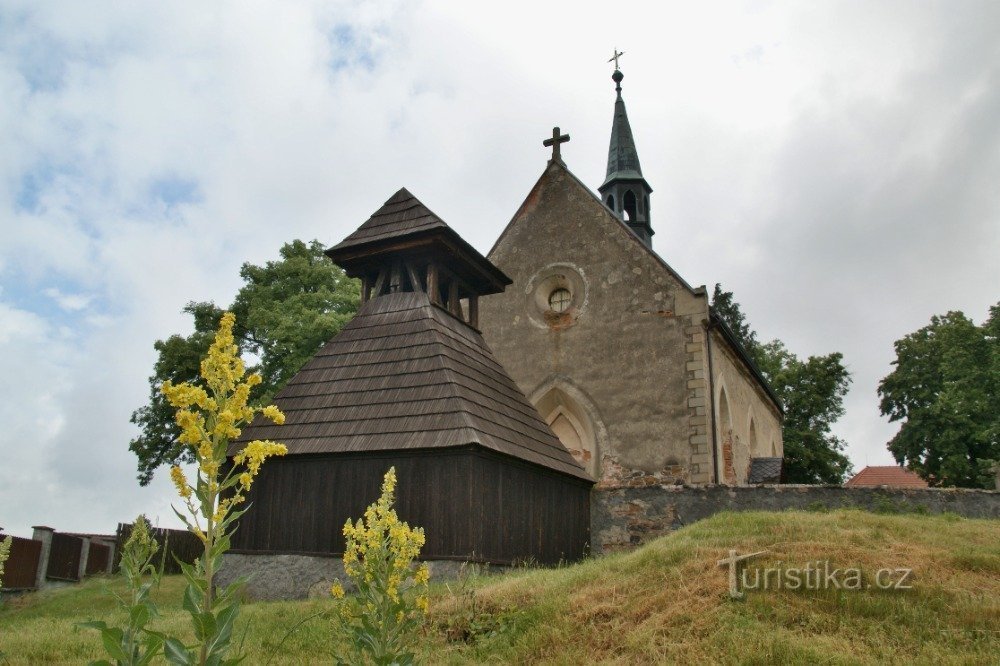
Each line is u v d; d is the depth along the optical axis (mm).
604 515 18844
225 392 4820
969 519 13758
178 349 29812
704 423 21109
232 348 4902
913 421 37750
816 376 39906
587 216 24406
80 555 23312
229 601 5340
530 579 10750
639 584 9578
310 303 30281
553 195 25188
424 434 13422
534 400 23359
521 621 9031
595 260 23828
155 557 25109
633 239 23500
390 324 16047
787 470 39375
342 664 5840
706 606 8766
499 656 8258
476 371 16031
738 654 7578
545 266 24500
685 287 22422
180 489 4645
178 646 4348
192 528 4504
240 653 8219
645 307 22766
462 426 13266
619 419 22156
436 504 13000
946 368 36562
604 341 23000
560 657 8008
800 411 39594
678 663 7605
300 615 10445
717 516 13297
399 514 13188
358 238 17281
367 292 17688
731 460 23578
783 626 8234
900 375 39656
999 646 7480
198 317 31203
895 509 15648
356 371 15281
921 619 8156
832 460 39031
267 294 30922
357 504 13492
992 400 34812
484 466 13453
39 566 21312
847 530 11211
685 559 10180
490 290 19344
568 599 9383
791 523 11758
